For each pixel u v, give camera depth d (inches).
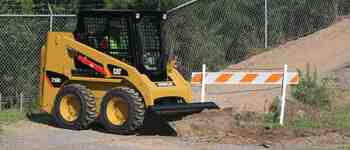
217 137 508.1
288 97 619.2
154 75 546.9
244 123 542.6
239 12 853.8
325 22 914.7
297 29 899.4
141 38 542.3
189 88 561.3
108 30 554.3
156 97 525.7
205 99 674.2
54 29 717.9
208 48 820.6
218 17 838.5
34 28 713.0
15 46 701.9
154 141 494.0
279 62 805.2
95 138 505.0
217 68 816.9
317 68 758.5
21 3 800.9
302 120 552.4
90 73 555.8
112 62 542.9
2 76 697.6
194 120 549.3
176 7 794.8
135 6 854.5
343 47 820.0
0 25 695.7
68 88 555.5
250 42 861.8
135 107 517.3
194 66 807.7
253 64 816.3
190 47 808.3
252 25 863.7
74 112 556.1
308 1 900.6
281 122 541.0
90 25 567.2
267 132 518.0
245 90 701.3
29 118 610.2
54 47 575.5
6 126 559.8
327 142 482.0
